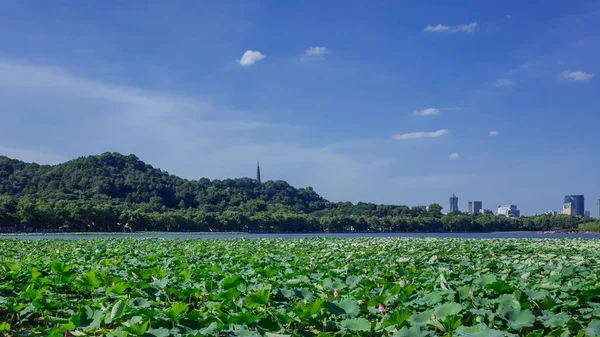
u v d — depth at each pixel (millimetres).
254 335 7461
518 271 14414
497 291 10141
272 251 26672
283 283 11438
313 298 9820
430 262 18375
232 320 7938
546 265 15430
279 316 8266
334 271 13867
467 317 8938
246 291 10750
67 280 12109
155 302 9703
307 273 13258
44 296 10836
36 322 10336
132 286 10891
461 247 28875
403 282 11531
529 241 40000
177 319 8117
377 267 16125
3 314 10734
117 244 35531
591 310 9328
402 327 7570
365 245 32250
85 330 8039
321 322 8648
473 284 10875
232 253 23422
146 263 16875
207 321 8227
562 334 7574
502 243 35688
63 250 27609
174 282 11906
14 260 18562
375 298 9375
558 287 10406
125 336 7016
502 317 8156
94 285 11133
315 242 38312
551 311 9258
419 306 9328
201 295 11242
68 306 10227
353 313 8570
